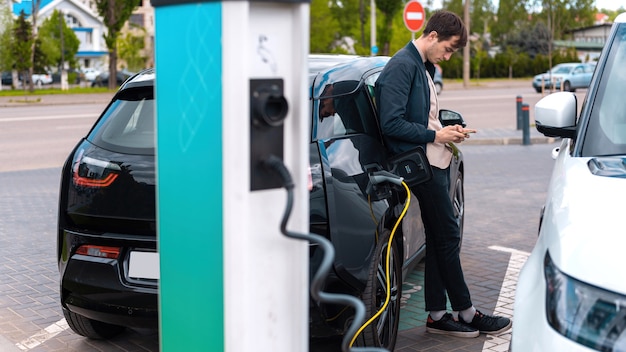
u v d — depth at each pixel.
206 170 2.26
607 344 2.26
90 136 4.30
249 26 2.17
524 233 7.63
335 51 56.62
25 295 5.73
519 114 17.27
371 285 3.89
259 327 2.30
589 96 3.62
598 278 2.38
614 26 3.94
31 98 34.69
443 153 4.36
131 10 43.56
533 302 2.60
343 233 3.78
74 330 4.63
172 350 2.47
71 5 79.81
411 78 4.24
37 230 7.89
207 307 2.33
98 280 4.01
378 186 4.12
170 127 2.35
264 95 2.20
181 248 2.37
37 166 12.55
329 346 4.39
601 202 2.76
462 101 29.23
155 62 2.37
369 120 4.39
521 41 82.81
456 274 4.62
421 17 17.41
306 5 2.26
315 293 2.18
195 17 2.22
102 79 53.09
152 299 3.88
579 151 3.39
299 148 2.31
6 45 42.81
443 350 4.50
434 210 4.46
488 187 10.33
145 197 3.93
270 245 2.30
